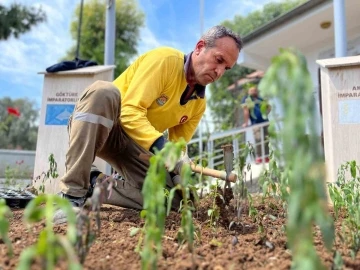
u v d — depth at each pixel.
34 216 0.69
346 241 1.29
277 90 0.64
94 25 15.51
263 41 6.69
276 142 0.88
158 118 2.32
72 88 3.00
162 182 0.90
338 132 2.58
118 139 2.13
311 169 0.60
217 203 1.67
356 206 1.36
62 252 0.63
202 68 2.19
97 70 2.98
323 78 2.71
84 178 1.85
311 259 0.56
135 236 1.42
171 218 1.80
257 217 1.76
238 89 12.92
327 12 5.54
